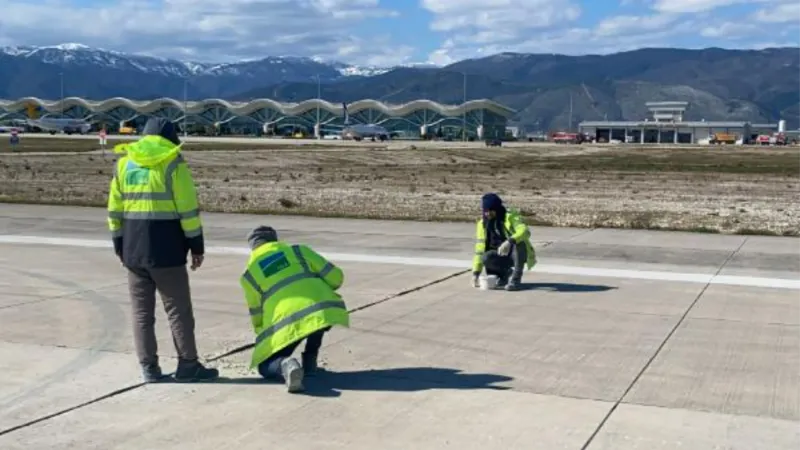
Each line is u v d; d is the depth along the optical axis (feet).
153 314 22.94
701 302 34.40
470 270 42.06
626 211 79.46
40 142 270.26
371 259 45.42
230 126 589.32
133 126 568.41
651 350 26.50
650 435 18.92
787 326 30.04
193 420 19.77
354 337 27.86
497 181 129.90
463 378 23.24
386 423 19.62
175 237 22.47
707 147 437.58
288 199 87.56
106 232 55.72
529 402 21.18
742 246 52.39
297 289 22.33
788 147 469.98
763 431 19.25
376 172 152.15
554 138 564.71
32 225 59.31
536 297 35.19
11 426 19.25
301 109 583.58
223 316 30.94
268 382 22.79
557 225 64.03
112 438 18.60
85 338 27.30
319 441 18.44
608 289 37.24
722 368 24.48
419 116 579.89
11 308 31.73
